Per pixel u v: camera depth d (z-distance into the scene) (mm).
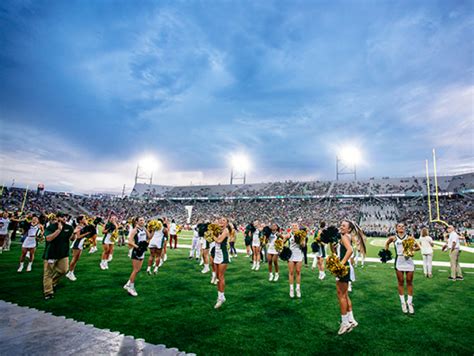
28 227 8477
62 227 6258
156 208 61844
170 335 4203
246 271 9781
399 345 4090
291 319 5039
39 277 7539
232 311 5391
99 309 5242
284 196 56188
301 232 6664
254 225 10539
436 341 4254
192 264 10680
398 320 5145
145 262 10961
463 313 5574
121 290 6637
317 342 4129
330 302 6137
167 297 6172
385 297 6750
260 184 65438
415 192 46781
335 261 4586
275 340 4148
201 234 7547
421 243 9695
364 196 49344
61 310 5121
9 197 46125
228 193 64750
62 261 6473
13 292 6137
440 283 8391
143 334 4207
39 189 51969
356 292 7199
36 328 4277
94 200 59562
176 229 16000
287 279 8539
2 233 11461
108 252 9422
